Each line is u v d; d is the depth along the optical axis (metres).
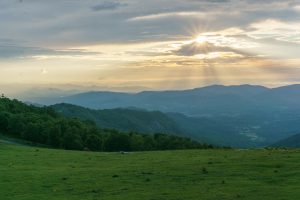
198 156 75.44
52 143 146.50
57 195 48.44
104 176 58.44
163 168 62.81
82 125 161.50
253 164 60.72
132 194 47.22
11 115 159.50
